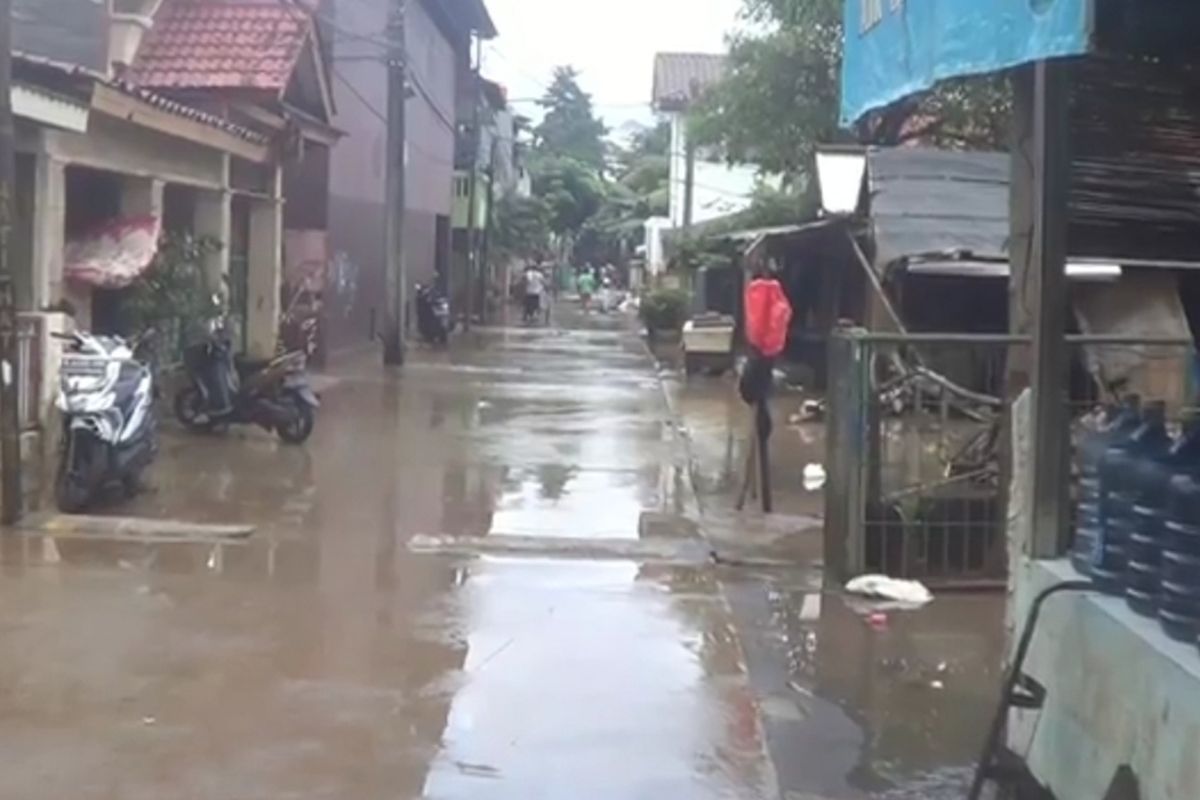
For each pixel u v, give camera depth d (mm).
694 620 7855
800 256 22594
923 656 7270
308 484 12000
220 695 6293
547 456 14102
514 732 5961
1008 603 5969
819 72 24266
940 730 6125
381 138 29156
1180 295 13328
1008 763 5324
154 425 11703
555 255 73000
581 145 81875
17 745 5621
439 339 30875
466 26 40344
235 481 12016
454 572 8836
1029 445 5441
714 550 9797
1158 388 8906
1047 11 4172
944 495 8805
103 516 10258
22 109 11094
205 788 5258
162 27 18281
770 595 8539
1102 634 4652
